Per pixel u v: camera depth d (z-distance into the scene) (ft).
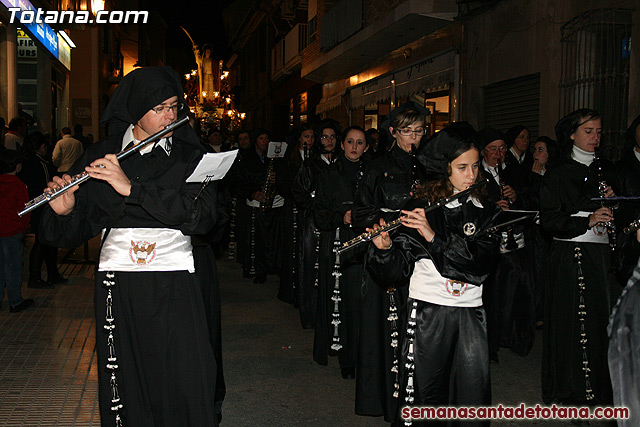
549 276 16.02
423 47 47.57
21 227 24.68
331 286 19.15
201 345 11.19
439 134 11.89
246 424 15.14
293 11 90.99
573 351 15.42
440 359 11.72
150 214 10.59
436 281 11.88
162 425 11.05
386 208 14.58
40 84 57.47
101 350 11.08
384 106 58.70
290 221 27.50
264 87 124.06
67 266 35.19
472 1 36.99
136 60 118.93
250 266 33.99
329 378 18.60
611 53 27.68
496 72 36.88
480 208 12.00
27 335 21.85
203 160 10.20
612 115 27.78
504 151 20.34
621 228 15.26
